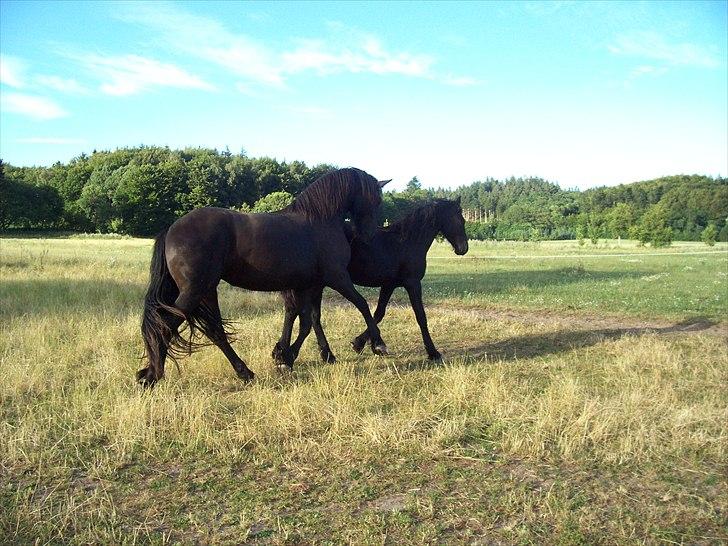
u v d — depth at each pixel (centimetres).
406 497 388
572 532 347
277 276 627
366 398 580
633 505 386
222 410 553
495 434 497
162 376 599
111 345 789
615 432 498
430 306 1342
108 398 568
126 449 464
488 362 756
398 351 836
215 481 414
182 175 6544
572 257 3481
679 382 671
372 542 333
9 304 1065
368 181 701
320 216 664
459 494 395
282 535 342
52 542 332
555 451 467
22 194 6222
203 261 575
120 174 6606
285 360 681
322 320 1058
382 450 460
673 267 2605
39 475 415
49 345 787
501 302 1396
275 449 461
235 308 1164
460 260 3128
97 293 1266
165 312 583
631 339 912
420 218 771
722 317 1189
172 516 367
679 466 446
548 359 786
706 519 370
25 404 567
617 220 6425
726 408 566
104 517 357
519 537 343
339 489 402
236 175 6669
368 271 743
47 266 1853
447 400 572
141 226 6291
